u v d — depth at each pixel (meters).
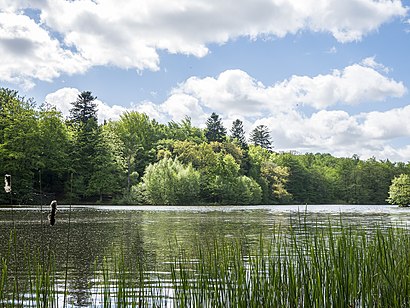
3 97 57.38
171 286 8.14
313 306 5.33
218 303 5.66
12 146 50.25
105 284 6.03
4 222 24.06
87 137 61.28
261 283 5.97
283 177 86.38
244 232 19.89
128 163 67.88
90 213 36.41
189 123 103.00
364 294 5.42
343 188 88.69
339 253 5.77
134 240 16.73
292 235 6.62
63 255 12.90
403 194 67.62
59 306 7.25
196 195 66.94
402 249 6.98
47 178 57.38
